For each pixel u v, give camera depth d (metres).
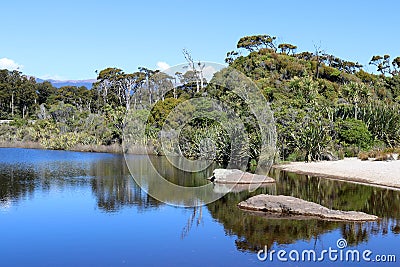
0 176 18.30
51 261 7.71
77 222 10.30
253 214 11.04
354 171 18.20
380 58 59.47
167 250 8.24
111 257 7.90
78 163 23.94
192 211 11.35
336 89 39.81
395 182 15.57
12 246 8.53
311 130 22.70
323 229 9.58
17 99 60.41
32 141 38.72
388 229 9.52
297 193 13.86
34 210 11.52
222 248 8.33
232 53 47.31
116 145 32.25
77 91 65.50
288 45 52.16
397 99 41.00
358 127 25.14
